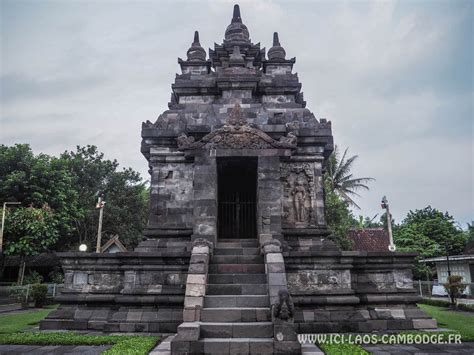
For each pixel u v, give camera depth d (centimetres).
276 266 1198
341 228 3812
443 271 4084
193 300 1099
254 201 1816
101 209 3659
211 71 2195
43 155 3838
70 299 1411
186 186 1758
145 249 1609
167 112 1900
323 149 1798
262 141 1570
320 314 1304
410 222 4791
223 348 940
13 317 2002
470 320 1786
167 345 1071
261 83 1991
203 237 1472
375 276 1430
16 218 3262
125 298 1338
